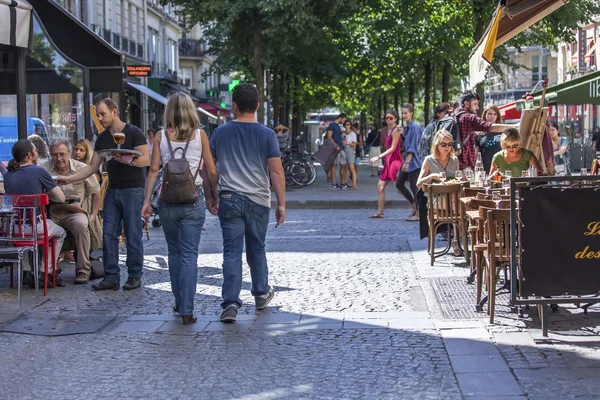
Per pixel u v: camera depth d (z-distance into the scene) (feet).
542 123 39.73
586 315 28.37
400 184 60.75
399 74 139.33
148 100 152.97
